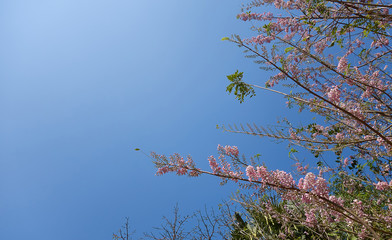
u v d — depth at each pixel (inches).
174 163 121.1
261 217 215.6
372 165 161.6
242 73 124.5
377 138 133.0
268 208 165.8
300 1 141.6
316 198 98.5
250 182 109.7
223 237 241.3
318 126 153.7
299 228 179.3
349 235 142.3
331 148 137.5
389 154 135.6
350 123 144.6
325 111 141.9
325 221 126.2
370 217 113.0
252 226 227.8
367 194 155.9
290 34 144.5
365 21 122.6
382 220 112.6
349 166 168.7
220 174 114.0
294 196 104.6
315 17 135.5
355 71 133.0
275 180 103.4
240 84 125.2
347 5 117.0
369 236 109.4
